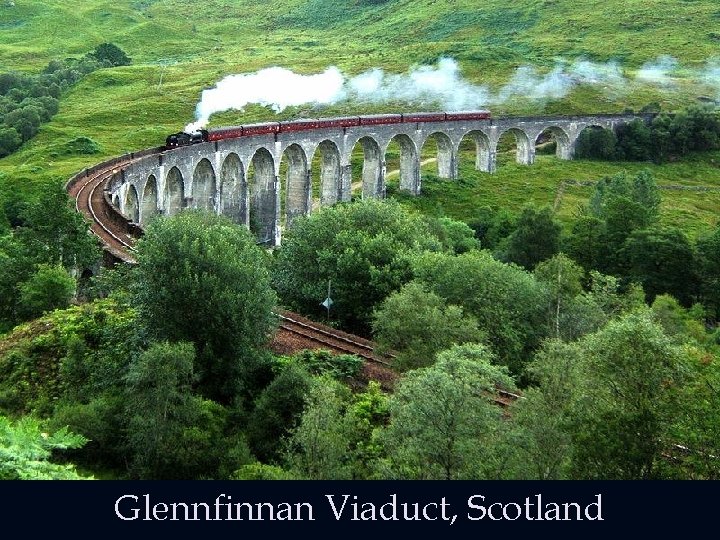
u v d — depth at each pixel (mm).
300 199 107125
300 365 40062
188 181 83562
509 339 49312
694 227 108938
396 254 57906
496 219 104000
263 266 45812
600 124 155000
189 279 38156
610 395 25953
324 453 27562
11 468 19328
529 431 26547
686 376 25656
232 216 95000
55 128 151625
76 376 38094
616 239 84625
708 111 156875
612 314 55906
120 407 33531
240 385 38312
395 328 42812
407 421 26078
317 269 59531
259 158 99750
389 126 119500
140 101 176125
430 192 124812
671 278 79938
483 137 140125
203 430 32719
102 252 53688
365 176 122125
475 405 25906
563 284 56875
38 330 43125
